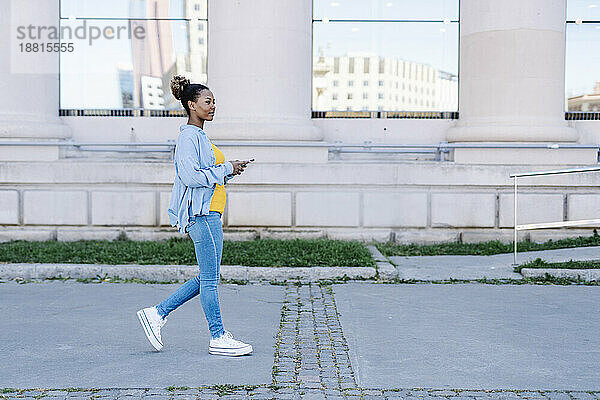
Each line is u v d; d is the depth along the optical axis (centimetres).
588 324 669
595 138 1206
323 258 934
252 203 1133
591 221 940
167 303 576
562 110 1162
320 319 687
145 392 478
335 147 1179
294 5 1138
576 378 511
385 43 1209
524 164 1138
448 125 1209
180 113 1203
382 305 747
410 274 905
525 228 958
